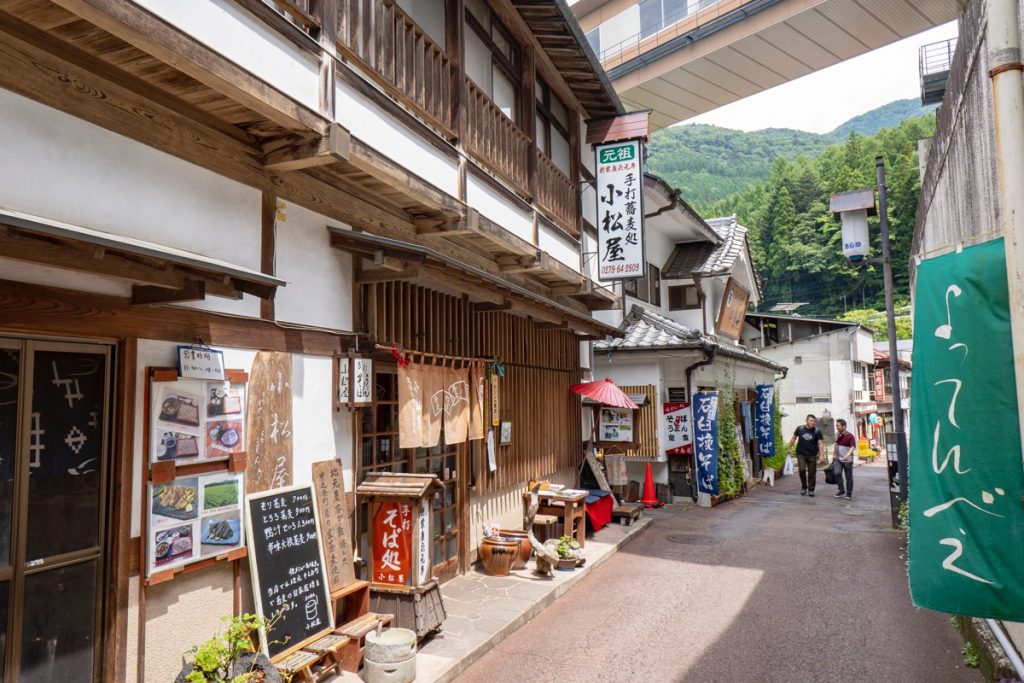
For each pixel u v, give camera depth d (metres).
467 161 7.41
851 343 28.67
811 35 20.61
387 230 6.87
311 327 5.71
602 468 13.37
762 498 16.59
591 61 10.31
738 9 20.19
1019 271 3.66
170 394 4.36
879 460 29.92
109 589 3.96
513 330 10.08
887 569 9.38
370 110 5.67
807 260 63.62
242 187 5.04
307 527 5.44
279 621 4.97
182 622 4.41
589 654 6.21
